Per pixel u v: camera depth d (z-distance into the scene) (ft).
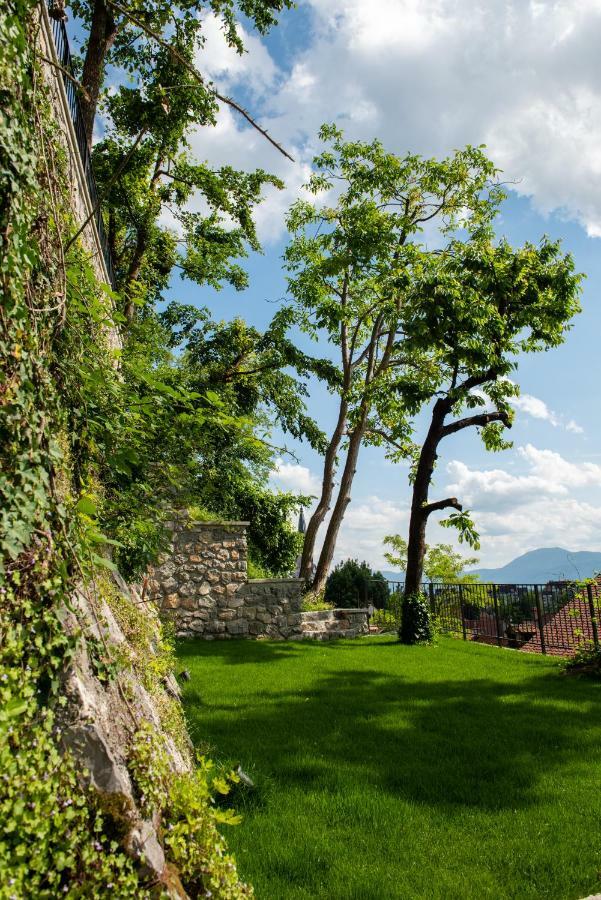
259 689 28.50
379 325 66.13
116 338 26.11
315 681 30.94
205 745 18.31
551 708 25.90
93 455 14.26
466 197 66.80
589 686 30.96
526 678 33.19
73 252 13.62
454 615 57.52
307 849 12.80
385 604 73.61
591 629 39.04
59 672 8.13
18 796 6.60
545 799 15.78
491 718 24.06
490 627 52.70
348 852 12.78
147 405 15.10
